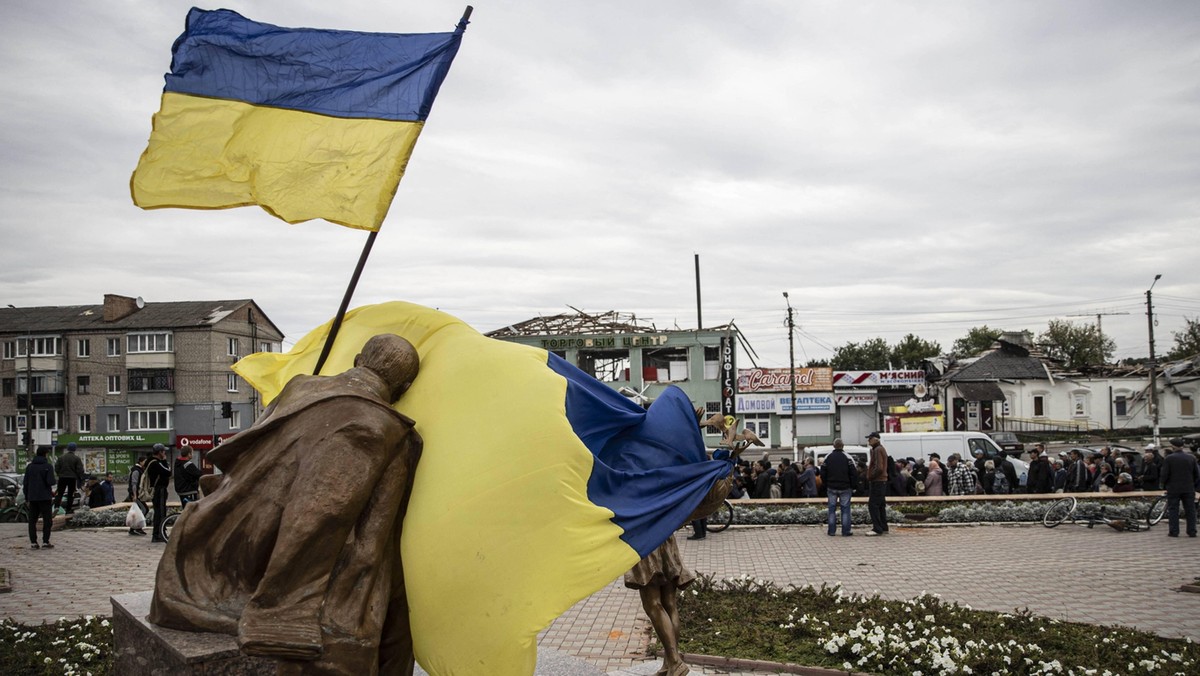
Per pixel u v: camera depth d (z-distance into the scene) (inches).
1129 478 737.6
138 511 634.8
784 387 1926.7
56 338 1904.5
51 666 253.8
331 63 153.2
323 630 119.8
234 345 1931.6
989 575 450.0
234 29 152.8
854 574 458.6
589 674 220.7
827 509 672.4
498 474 127.3
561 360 167.8
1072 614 358.0
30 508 558.9
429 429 135.1
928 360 2166.6
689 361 1712.6
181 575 142.6
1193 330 2420.0
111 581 443.5
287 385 139.8
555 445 129.4
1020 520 660.1
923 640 284.8
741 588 381.1
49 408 1899.6
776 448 1907.0
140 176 149.2
